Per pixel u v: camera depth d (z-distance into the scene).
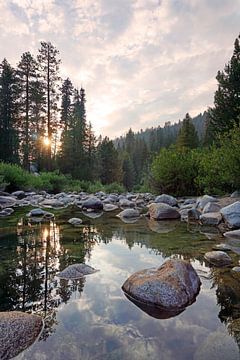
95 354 1.52
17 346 1.58
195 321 1.89
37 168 27.12
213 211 6.43
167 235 4.77
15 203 10.06
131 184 57.53
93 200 8.75
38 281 2.65
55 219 6.54
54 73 28.41
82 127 32.62
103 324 1.84
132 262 3.26
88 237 4.61
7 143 24.06
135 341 1.64
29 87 27.00
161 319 1.92
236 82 18.86
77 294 2.34
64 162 28.69
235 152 7.74
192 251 3.69
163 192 11.65
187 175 11.05
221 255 3.23
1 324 1.69
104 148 43.62
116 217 6.96
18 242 4.24
